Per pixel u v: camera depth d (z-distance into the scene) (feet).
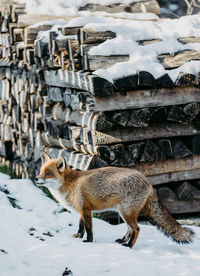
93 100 23.58
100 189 20.39
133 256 18.21
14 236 19.62
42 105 31.65
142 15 33.30
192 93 25.11
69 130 27.12
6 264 16.34
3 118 41.06
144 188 20.11
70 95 26.94
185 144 26.53
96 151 24.39
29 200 27.81
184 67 24.80
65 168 20.90
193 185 26.94
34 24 32.89
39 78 31.55
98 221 24.23
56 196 21.47
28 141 35.83
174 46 25.63
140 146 25.05
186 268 17.62
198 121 25.96
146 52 25.04
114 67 23.68
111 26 25.52
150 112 24.41
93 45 24.72
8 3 37.32
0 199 26.04
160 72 24.11
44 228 22.22
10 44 37.17
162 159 25.62
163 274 16.87
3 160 41.57
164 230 20.27
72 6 34.63
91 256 17.75
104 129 24.25
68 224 23.81
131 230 20.53
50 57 28.37
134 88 24.36
